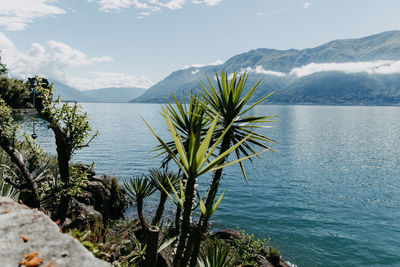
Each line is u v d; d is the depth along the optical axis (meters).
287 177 35.06
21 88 93.75
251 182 32.06
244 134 5.28
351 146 64.31
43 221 2.02
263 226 19.06
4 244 1.67
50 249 1.74
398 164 44.22
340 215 22.09
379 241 17.47
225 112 5.47
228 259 5.09
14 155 6.12
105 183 17.09
